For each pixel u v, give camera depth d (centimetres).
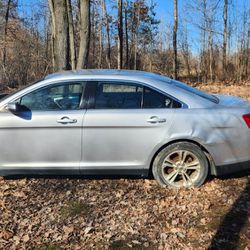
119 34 2377
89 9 1285
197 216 480
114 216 485
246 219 469
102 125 543
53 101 557
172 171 559
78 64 1305
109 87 555
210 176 593
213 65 3309
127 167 555
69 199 532
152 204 514
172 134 544
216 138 546
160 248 415
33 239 438
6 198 539
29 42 2925
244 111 555
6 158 560
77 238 439
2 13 3056
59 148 552
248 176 596
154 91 554
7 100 561
